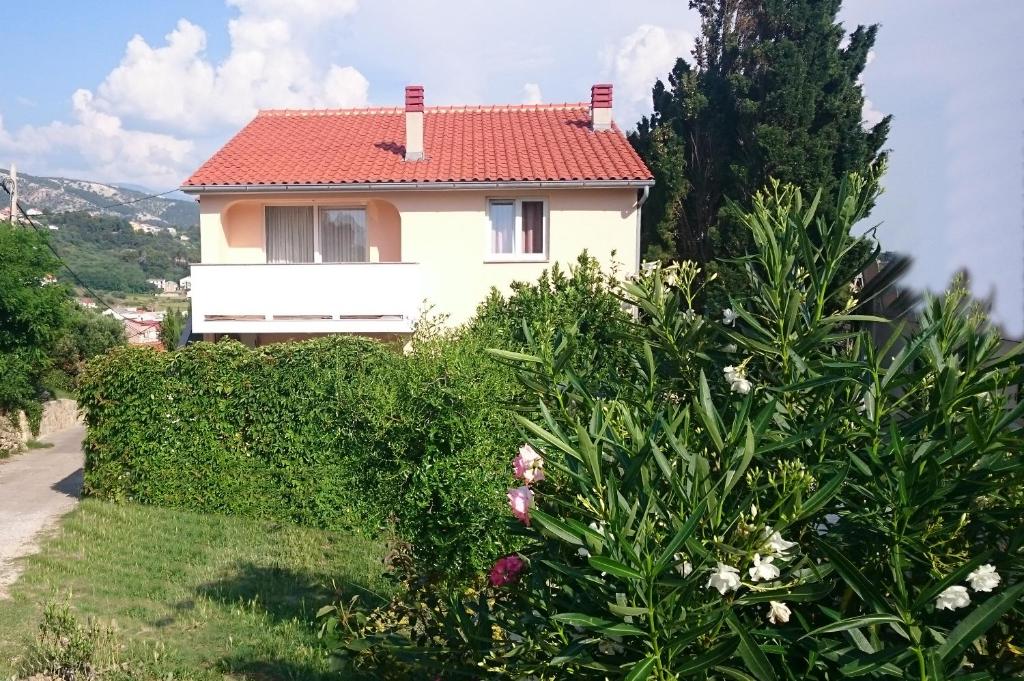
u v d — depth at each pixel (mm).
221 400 11641
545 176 15266
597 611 2408
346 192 15469
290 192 15477
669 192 21219
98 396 11969
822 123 20078
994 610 2037
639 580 2154
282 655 6312
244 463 11539
